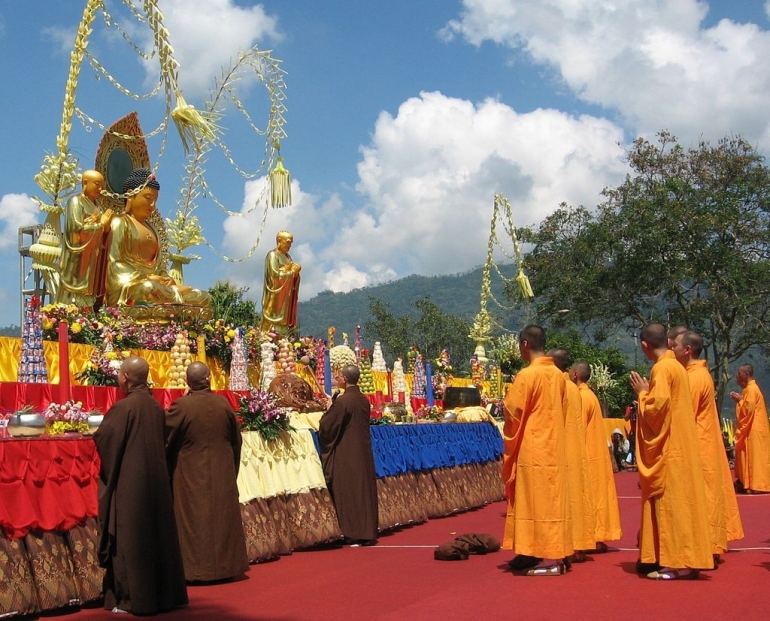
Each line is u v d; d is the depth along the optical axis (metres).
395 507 11.76
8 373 12.30
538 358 8.27
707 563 7.57
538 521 8.00
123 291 16.67
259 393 9.77
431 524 12.44
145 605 6.57
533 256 38.19
